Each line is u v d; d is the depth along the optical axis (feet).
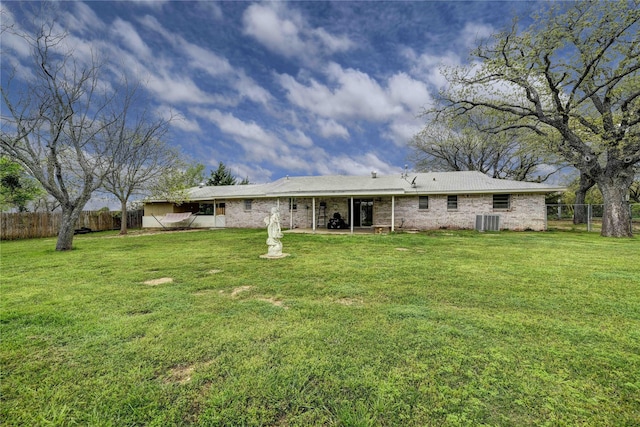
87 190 34.47
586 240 36.22
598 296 14.16
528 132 60.23
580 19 37.24
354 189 51.29
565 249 28.89
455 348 9.14
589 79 39.91
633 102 39.93
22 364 8.53
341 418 6.26
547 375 7.72
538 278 17.53
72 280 18.19
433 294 14.58
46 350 9.32
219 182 111.55
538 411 6.45
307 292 15.11
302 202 61.87
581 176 64.39
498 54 42.70
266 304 13.34
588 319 11.39
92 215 65.00
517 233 45.73
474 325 10.84
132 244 37.06
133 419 6.35
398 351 8.98
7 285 17.07
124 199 55.93
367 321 11.25
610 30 36.45
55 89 31.91
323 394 7.05
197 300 14.03
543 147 51.39
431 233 46.14
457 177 59.98
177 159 63.10
